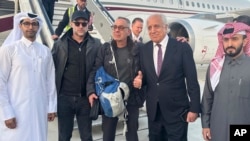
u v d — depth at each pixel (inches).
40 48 115.7
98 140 173.5
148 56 120.6
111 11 477.7
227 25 92.2
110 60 126.3
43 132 114.3
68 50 134.8
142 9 526.9
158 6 560.7
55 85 123.7
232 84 91.9
